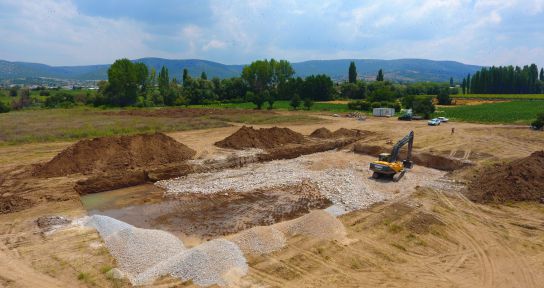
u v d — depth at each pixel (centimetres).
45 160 2728
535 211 1797
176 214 1888
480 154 3017
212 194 2177
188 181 2427
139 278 1179
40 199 1955
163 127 4381
